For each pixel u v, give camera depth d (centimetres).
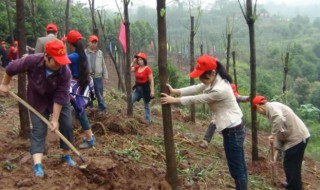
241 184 529
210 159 735
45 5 2372
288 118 628
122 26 928
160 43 458
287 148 635
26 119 617
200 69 493
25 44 597
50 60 429
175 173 495
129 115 873
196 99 485
